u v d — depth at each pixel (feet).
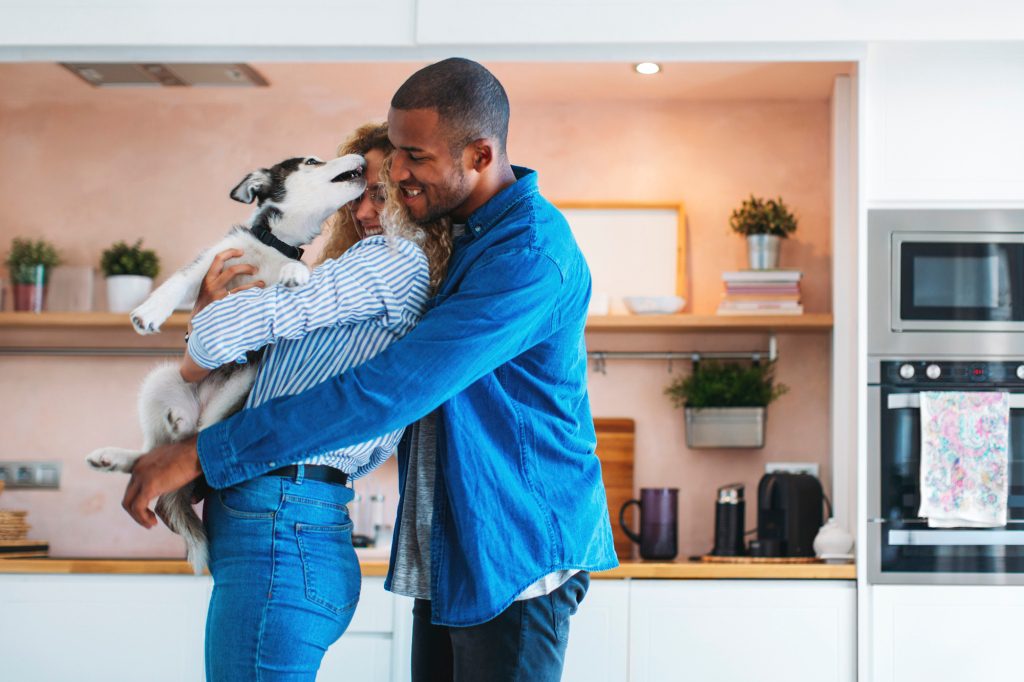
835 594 10.60
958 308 10.95
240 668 5.49
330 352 5.76
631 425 12.82
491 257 5.69
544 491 5.92
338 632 5.88
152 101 13.57
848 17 10.68
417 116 5.74
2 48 11.15
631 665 10.61
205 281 6.17
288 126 13.52
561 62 11.27
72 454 13.32
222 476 5.41
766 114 13.10
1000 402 10.74
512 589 5.69
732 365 12.70
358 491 12.84
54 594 10.96
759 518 11.89
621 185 13.15
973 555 10.62
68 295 13.16
